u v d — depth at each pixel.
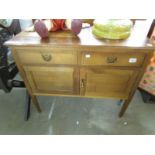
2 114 1.44
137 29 1.09
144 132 1.27
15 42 0.88
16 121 1.37
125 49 0.85
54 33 1.01
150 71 1.34
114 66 0.96
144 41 0.89
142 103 1.52
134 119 1.37
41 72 1.05
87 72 1.02
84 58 0.93
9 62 1.28
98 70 1.00
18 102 1.55
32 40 0.91
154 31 1.17
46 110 1.47
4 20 1.14
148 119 1.37
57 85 1.14
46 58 0.95
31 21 1.38
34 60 0.97
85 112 1.44
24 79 1.12
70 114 1.43
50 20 1.02
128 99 1.19
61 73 1.05
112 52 0.88
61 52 0.91
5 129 1.31
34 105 1.40
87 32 1.02
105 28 0.91
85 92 1.18
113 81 1.07
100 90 1.15
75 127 1.32
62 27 1.04
